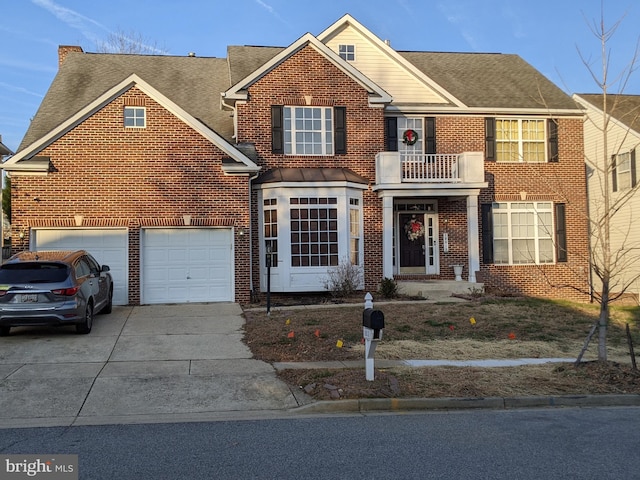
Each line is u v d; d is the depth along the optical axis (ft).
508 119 65.77
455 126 64.64
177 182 52.24
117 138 51.47
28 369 30.55
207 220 52.65
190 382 28.76
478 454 19.13
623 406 26.53
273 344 36.47
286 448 19.85
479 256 63.52
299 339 37.50
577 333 41.63
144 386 28.12
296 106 59.47
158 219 51.90
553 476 17.06
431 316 45.29
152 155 51.96
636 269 70.74
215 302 52.95
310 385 27.55
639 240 70.23
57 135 50.52
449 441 20.65
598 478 16.93
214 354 34.19
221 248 53.47
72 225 50.44
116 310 48.19
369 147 60.49
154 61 72.74
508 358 34.24
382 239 59.88
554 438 21.07
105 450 19.77
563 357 34.83
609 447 19.95
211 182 52.75
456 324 42.88
